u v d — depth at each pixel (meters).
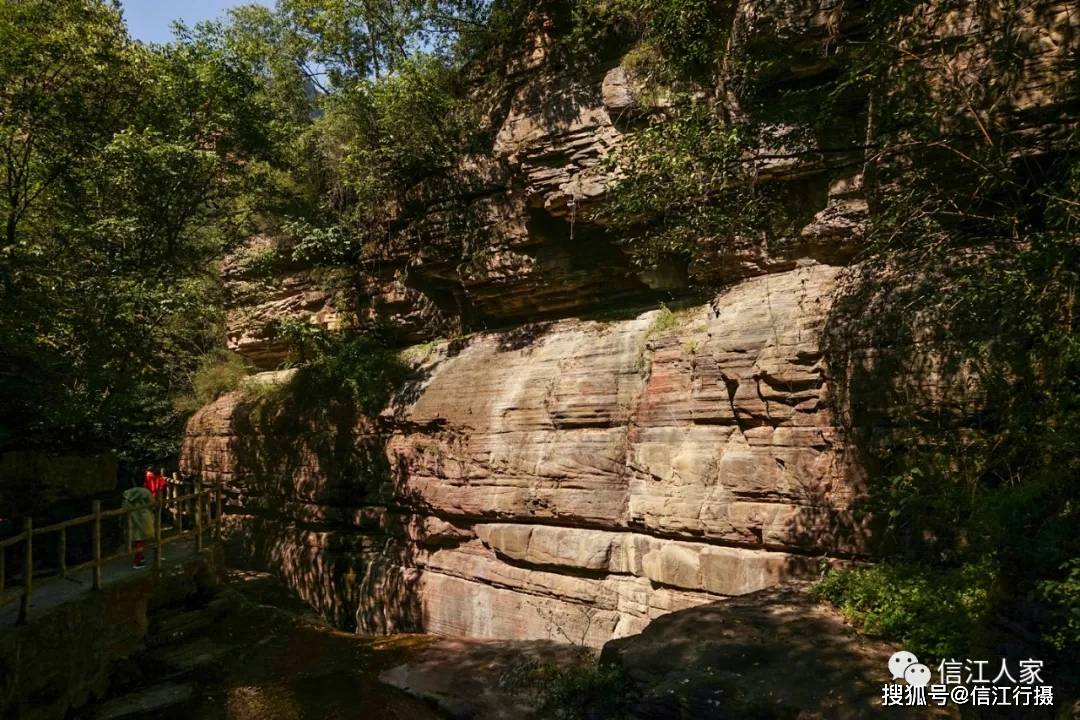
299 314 20.42
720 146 8.52
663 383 11.61
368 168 16.77
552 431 12.93
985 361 7.53
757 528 9.89
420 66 16.23
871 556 8.64
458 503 13.98
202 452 22.45
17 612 8.11
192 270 17.38
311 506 17.86
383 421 16.31
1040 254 6.10
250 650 11.01
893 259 8.88
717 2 11.06
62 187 14.93
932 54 8.16
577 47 13.72
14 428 11.44
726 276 12.00
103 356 13.99
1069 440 5.88
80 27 14.06
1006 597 5.56
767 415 10.00
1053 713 4.62
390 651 11.30
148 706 8.82
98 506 9.39
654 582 11.12
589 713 6.76
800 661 6.34
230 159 17.14
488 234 15.07
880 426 8.69
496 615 13.16
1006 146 7.93
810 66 10.09
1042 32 7.91
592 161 12.87
